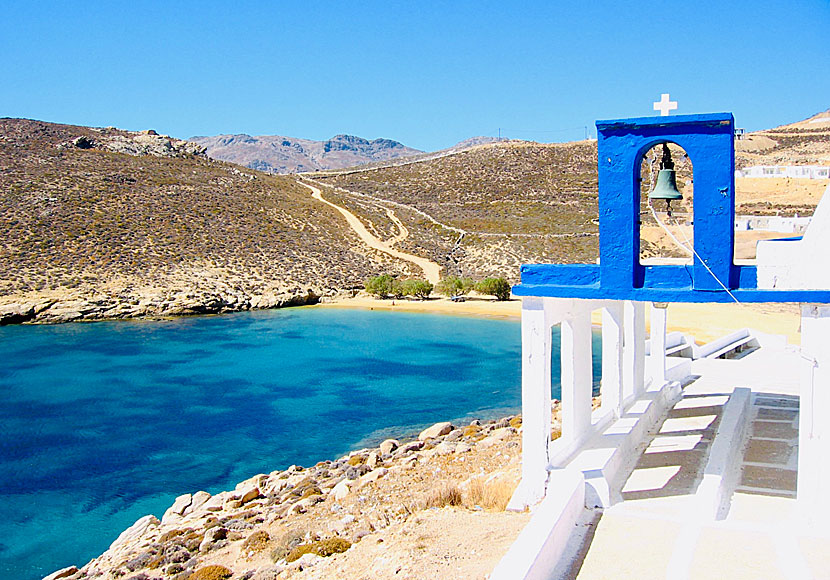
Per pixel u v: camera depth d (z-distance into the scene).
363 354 41.94
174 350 43.78
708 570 7.78
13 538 17.06
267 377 35.50
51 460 22.75
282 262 74.19
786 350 24.75
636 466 11.59
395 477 16.55
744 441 12.95
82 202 77.44
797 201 84.62
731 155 8.95
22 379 35.28
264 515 15.80
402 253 83.56
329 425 26.44
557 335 46.34
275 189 99.94
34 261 63.41
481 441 19.36
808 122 157.88
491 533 9.82
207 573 11.75
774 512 9.48
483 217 98.38
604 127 9.50
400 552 9.72
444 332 50.62
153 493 19.92
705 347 24.12
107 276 63.41
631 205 9.50
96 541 16.92
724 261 9.05
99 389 33.00
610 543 8.56
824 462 8.59
